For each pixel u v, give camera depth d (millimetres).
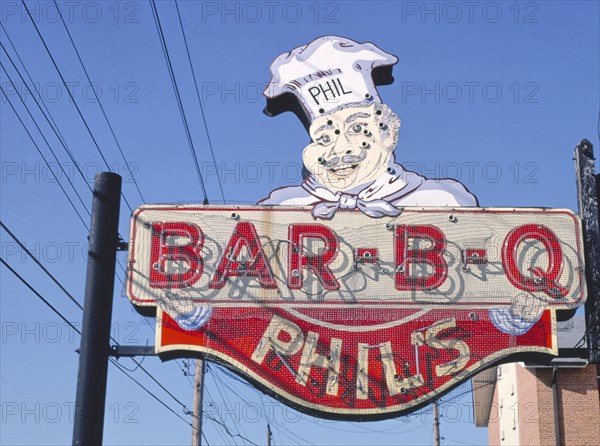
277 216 16500
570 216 16562
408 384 15609
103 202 15820
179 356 15945
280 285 16141
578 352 16047
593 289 16188
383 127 17062
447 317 16000
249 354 15750
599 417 30250
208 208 16500
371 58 17562
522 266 16281
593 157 16938
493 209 16578
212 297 16031
